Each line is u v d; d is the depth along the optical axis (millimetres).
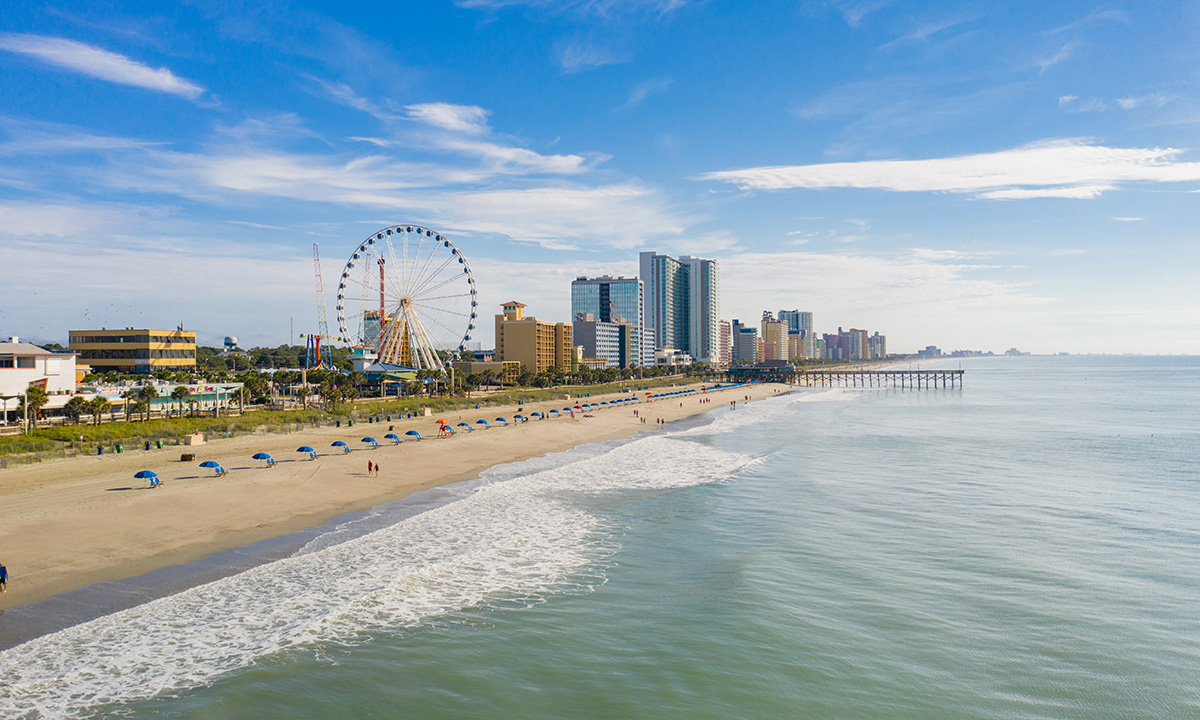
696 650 27547
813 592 33812
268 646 27109
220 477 55719
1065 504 53062
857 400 189750
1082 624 30109
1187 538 43375
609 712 23109
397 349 162375
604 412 139625
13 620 28719
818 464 72875
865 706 23500
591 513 49750
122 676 24547
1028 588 34406
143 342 147500
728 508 51562
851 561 38625
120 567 35219
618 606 31953
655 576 36062
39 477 54000
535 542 42031
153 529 41438
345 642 27828
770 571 36875
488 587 34188
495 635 28781
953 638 28672
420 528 44531
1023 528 45750
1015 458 77188
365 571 35781
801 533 44531
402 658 26609
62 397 87375
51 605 30281
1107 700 23922
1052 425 115812
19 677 24281
